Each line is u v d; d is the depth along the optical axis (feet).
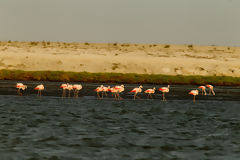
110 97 214.48
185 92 248.11
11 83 261.03
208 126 141.49
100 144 110.42
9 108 165.78
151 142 114.42
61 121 142.41
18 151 100.78
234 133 130.11
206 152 105.50
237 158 100.53
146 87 268.00
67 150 103.55
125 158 97.76
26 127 130.31
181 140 118.11
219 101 212.23
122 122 144.46
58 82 283.79
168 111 172.55
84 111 165.37
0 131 122.93
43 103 183.52
